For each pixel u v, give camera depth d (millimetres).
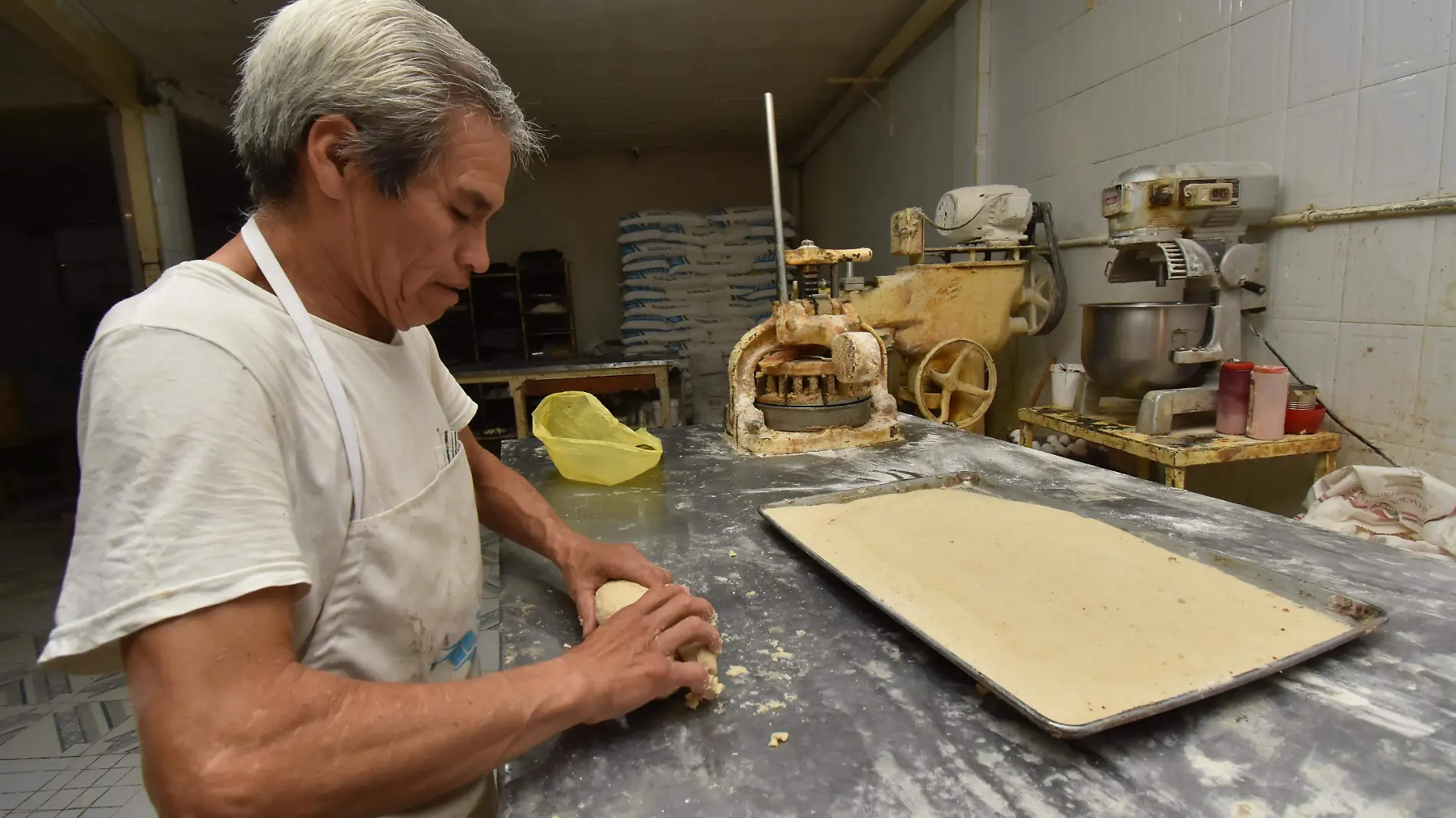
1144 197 1866
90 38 3381
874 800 586
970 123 3309
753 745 662
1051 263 2633
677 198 6613
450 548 767
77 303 7180
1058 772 611
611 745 671
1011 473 1475
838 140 5430
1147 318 1866
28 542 3635
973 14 3225
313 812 487
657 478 1542
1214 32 2027
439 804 660
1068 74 2680
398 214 609
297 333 628
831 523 1184
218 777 455
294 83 569
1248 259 1858
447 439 806
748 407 1779
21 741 1992
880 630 869
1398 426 1626
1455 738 631
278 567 516
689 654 755
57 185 6035
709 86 4508
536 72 4066
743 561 1093
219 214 7168
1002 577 957
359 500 658
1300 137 1798
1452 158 1471
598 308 6652
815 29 3637
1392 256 1606
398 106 564
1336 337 1754
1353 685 713
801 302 1755
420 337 997
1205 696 673
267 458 548
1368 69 1623
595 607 893
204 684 470
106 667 533
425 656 740
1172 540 1067
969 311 2588
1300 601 862
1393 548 1040
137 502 487
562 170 6465
